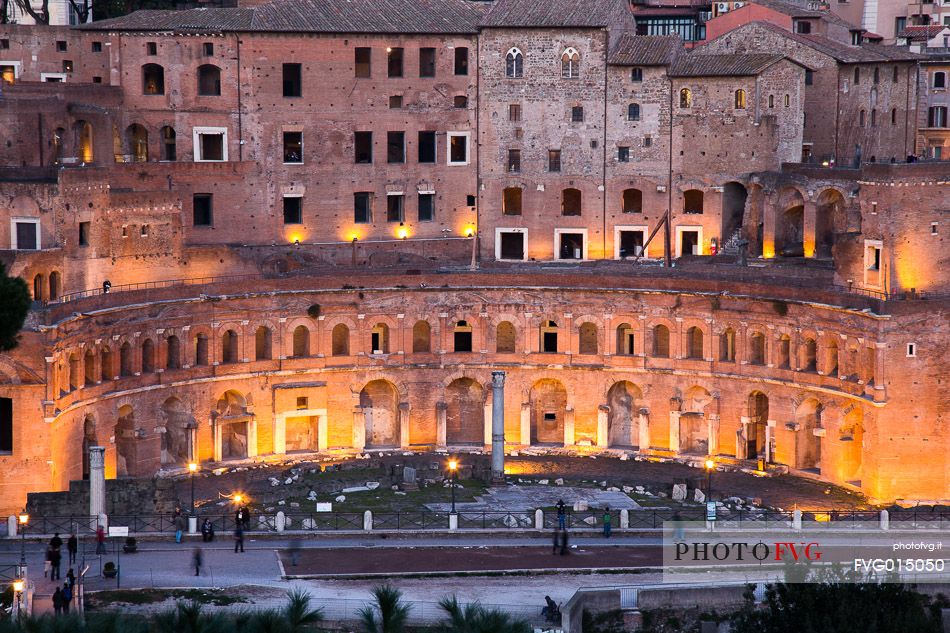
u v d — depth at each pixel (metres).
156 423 176.12
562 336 189.00
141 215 183.62
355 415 187.12
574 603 132.62
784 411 177.00
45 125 184.75
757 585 138.25
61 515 152.00
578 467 181.88
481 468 176.25
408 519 157.00
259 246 199.38
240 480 175.25
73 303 164.88
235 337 182.25
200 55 199.00
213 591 136.38
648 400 186.50
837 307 169.75
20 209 173.62
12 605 128.38
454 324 189.88
